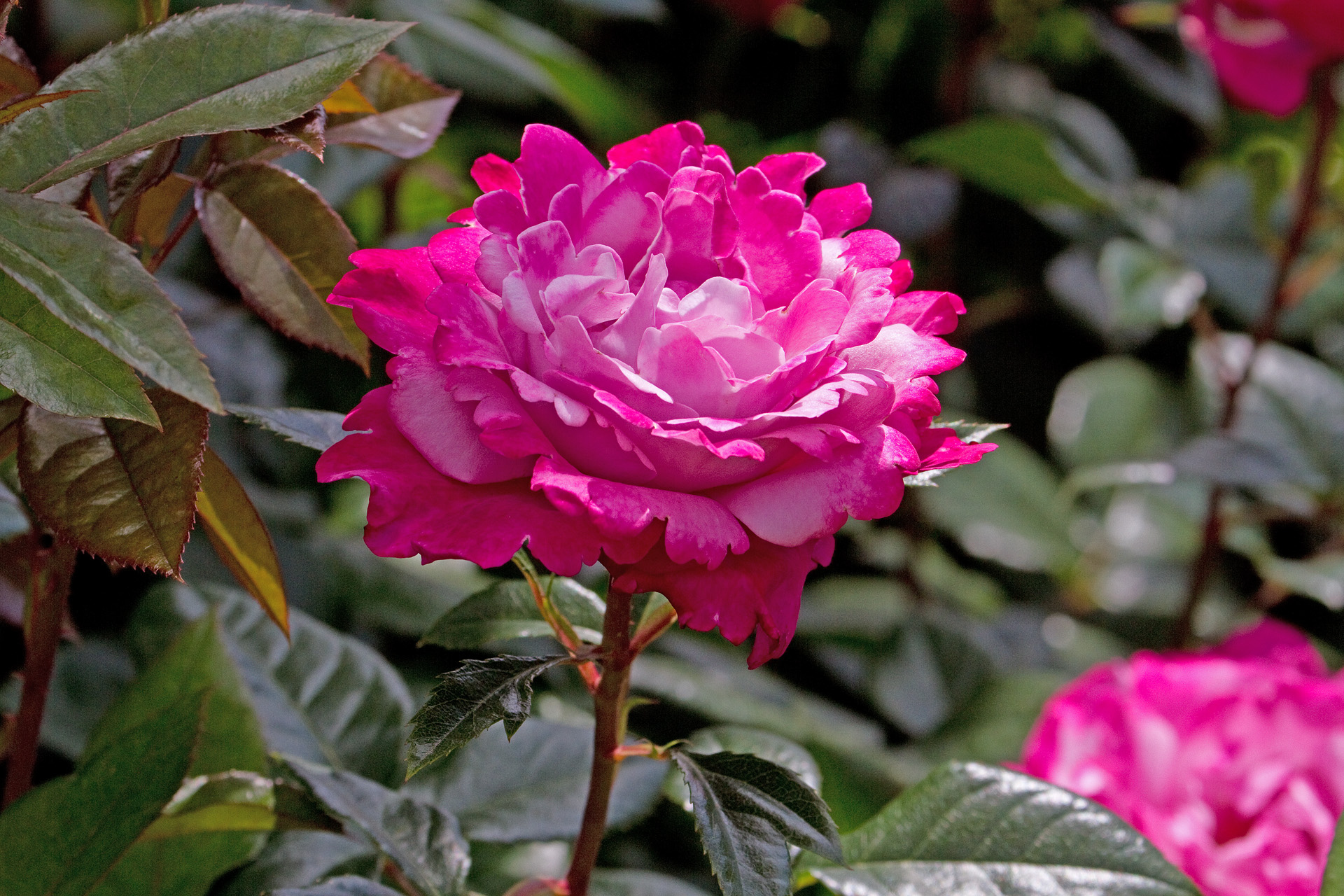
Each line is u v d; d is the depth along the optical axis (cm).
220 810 83
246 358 105
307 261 82
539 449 75
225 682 86
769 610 76
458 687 76
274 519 100
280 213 81
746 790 78
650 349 75
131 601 97
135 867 84
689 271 77
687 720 97
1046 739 92
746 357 76
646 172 77
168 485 78
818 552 77
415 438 76
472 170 79
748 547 76
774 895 76
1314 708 92
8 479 85
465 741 75
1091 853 83
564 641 80
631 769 87
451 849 82
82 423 78
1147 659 95
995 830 83
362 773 87
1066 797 83
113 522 78
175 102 77
